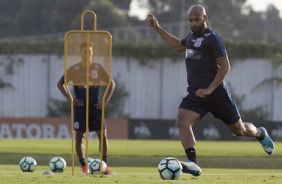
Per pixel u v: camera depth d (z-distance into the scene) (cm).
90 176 3738
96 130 4747
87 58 3731
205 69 3522
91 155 6681
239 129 3753
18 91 15612
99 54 3775
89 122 4722
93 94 4700
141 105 15600
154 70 15625
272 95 15525
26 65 15625
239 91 15525
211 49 3491
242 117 15325
